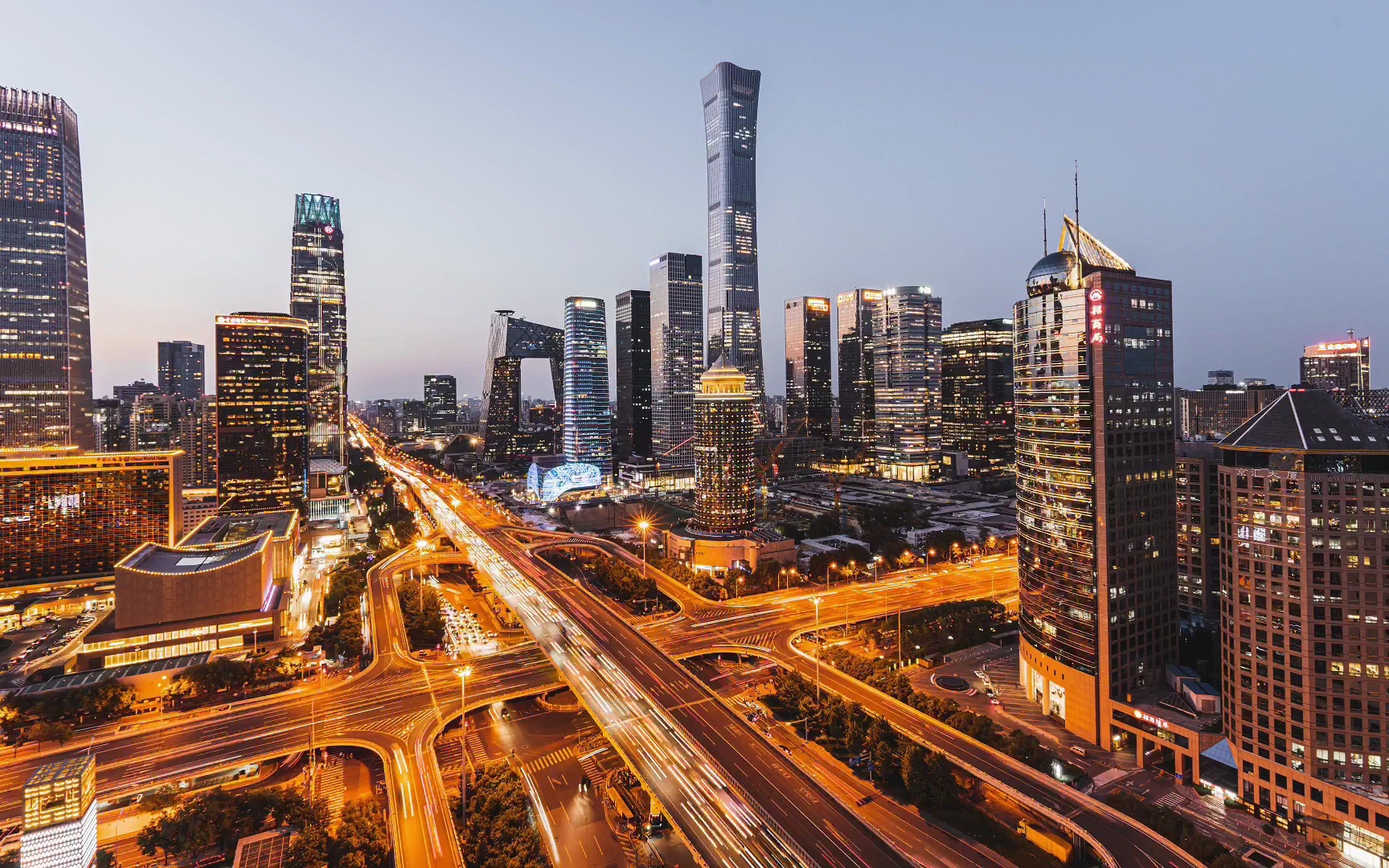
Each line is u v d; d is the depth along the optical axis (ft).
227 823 533.55
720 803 519.19
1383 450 519.19
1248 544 563.89
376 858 495.41
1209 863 478.18
